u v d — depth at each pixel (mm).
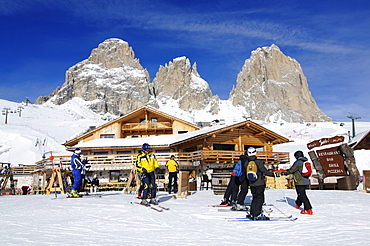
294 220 8141
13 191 24375
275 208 10484
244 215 8914
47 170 30219
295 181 9750
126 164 32219
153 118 44000
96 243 5594
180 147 34406
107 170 33000
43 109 143000
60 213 9070
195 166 30984
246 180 9930
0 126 76500
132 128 43312
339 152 20125
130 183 16469
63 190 17906
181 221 8000
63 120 116062
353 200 12711
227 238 6164
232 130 31984
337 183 20453
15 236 6117
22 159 54000
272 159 32562
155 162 10859
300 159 9836
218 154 29703
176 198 13688
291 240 6020
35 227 7066
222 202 10961
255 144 33844
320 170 21766
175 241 5852
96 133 42750
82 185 14562
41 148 60219
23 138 63344
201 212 9422
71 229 6879
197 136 30000
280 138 34062
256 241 5914
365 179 16672
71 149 34938
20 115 114375
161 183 23156
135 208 10031
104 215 8758
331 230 7020
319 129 101875
